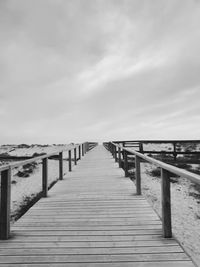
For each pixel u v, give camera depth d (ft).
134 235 13.04
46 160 21.58
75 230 13.89
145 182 37.17
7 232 12.87
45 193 21.36
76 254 11.15
